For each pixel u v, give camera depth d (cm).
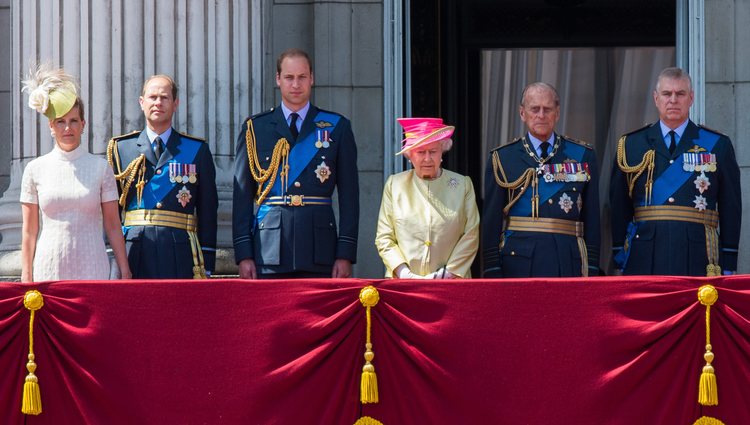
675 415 2572
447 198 2895
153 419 2581
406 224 2875
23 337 2586
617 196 3077
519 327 2584
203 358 2591
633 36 4741
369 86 3697
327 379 2591
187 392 2586
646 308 2577
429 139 2870
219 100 3328
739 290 2567
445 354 2583
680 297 2572
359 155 3684
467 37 4725
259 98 3431
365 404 2591
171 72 3288
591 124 4728
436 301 2595
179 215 2950
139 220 2938
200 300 2603
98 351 2588
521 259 2938
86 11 3281
